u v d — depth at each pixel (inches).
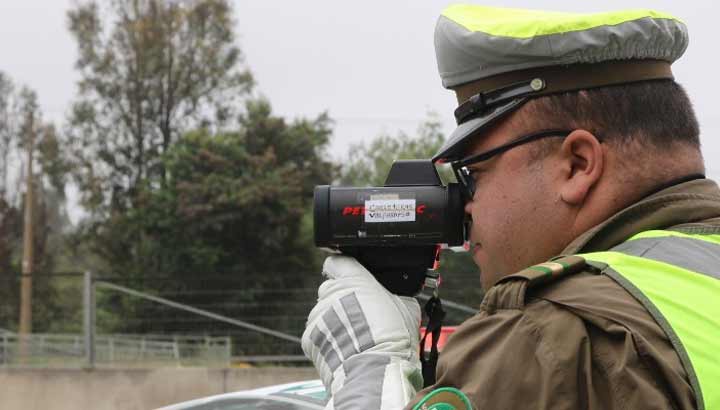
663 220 55.3
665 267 51.1
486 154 60.4
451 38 61.6
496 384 49.0
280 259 1305.4
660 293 49.3
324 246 72.9
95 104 1683.1
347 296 71.3
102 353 466.3
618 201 56.7
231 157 1330.0
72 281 747.4
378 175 1408.7
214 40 1699.1
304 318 496.7
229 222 1300.4
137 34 1680.6
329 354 69.7
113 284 494.9
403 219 70.8
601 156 56.4
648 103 56.8
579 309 49.0
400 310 71.9
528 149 58.6
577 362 47.6
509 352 49.5
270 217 1296.8
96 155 1672.0
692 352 46.8
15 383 429.4
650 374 46.2
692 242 53.4
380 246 73.2
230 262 1301.7
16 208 1685.5
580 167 57.4
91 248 1569.9
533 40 57.1
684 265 51.3
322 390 112.7
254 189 1284.4
